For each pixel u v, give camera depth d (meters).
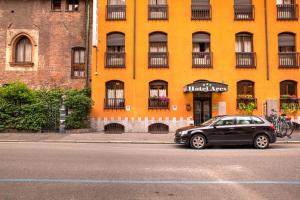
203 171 8.77
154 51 24.16
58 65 25.69
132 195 6.38
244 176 8.16
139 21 24.14
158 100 23.52
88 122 22.84
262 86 23.56
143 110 23.50
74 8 26.17
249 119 15.09
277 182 7.54
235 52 23.78
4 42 25.70
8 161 10.07
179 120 23.36
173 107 23.44
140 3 24.28
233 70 23.67
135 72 23.73
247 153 12.74
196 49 24.14
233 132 14.77
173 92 23.55
